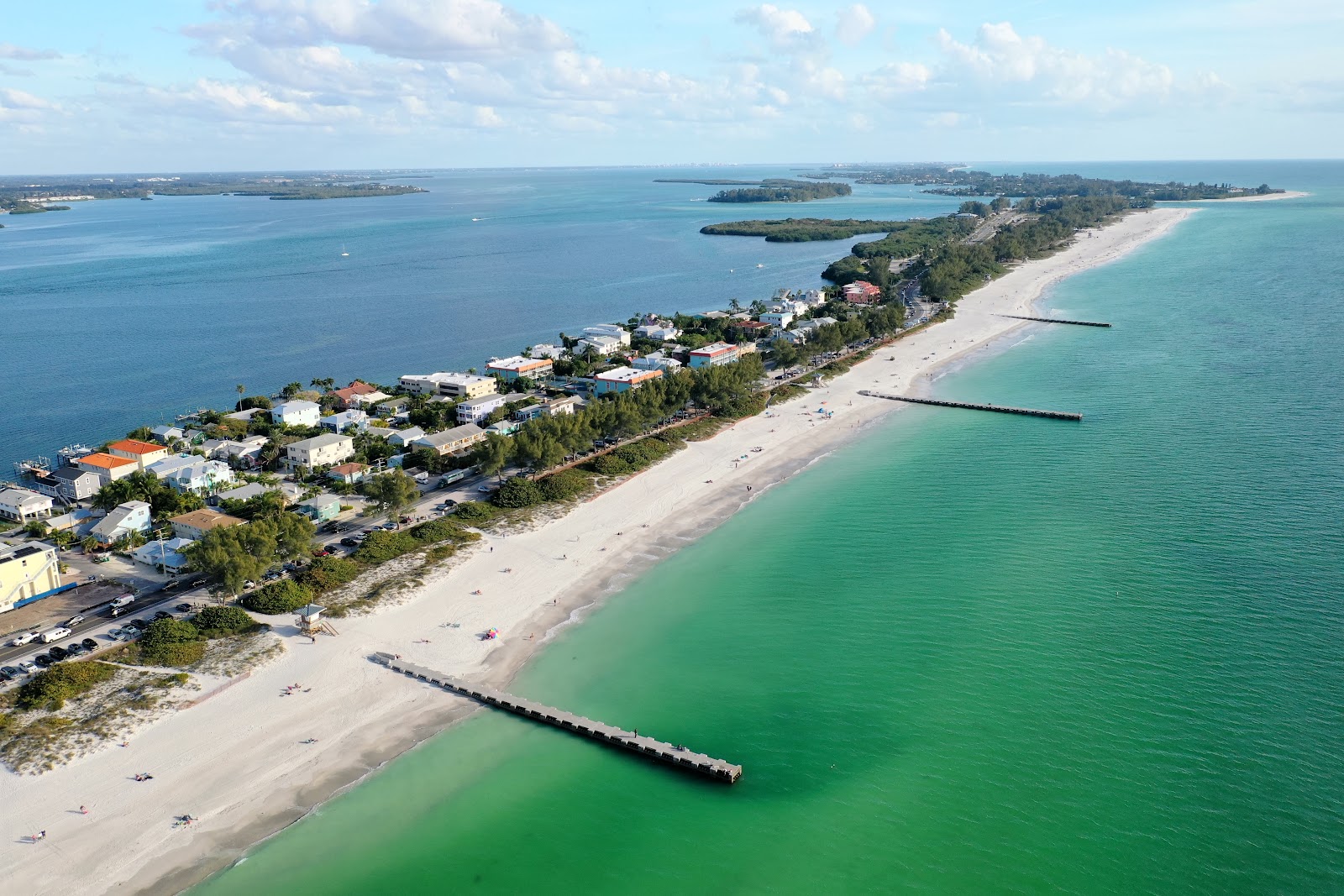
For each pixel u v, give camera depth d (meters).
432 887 77.38
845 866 78.31
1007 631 112.88
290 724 98.38
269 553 126.25
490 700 102.81
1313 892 72.81
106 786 88.12
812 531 147.50
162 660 108.56
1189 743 90.38
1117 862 76.81
